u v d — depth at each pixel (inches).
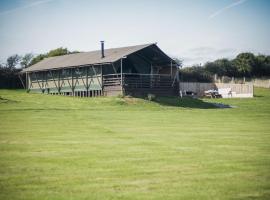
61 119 984.9
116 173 431.5
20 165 467.5
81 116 1058.7
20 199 344.5
